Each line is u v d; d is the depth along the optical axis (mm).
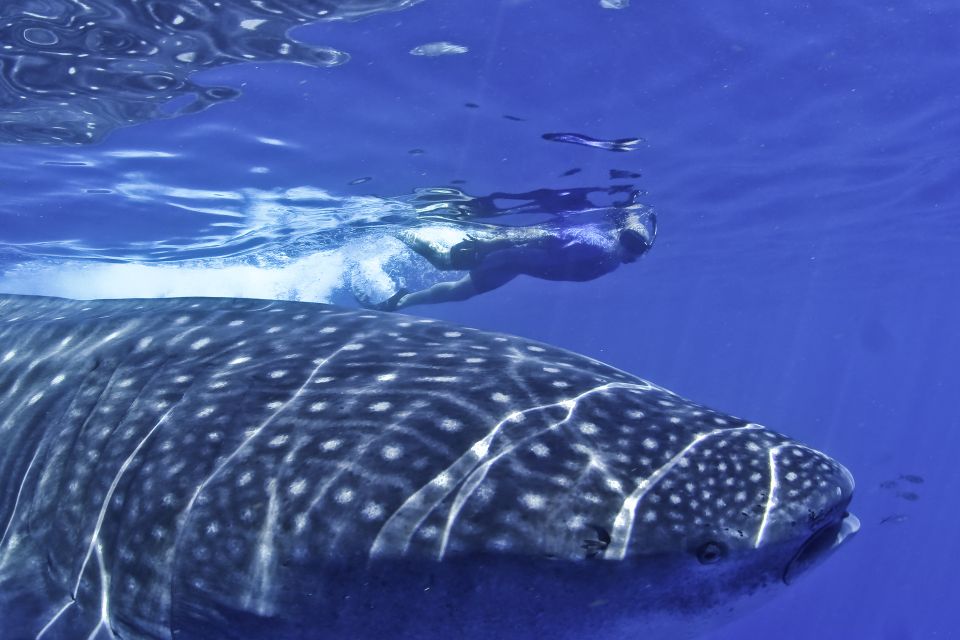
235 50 8656
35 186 13188
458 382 2441
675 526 2029
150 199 14141
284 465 2209
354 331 2891
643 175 14586
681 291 41250
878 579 55688
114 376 2736
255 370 2598
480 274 13531
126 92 9625
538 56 9320
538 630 2035
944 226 26172
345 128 10945
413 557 2004
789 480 2186
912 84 12156
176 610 2139
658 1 8602
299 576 2059
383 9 8023
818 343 85562
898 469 93625
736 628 42500
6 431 2727
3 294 3959
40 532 2430
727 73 10703
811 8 9391
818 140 14688
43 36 8180
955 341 81562
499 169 12938
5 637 2166
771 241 26766
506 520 2018
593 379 2527
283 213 15297
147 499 2273
